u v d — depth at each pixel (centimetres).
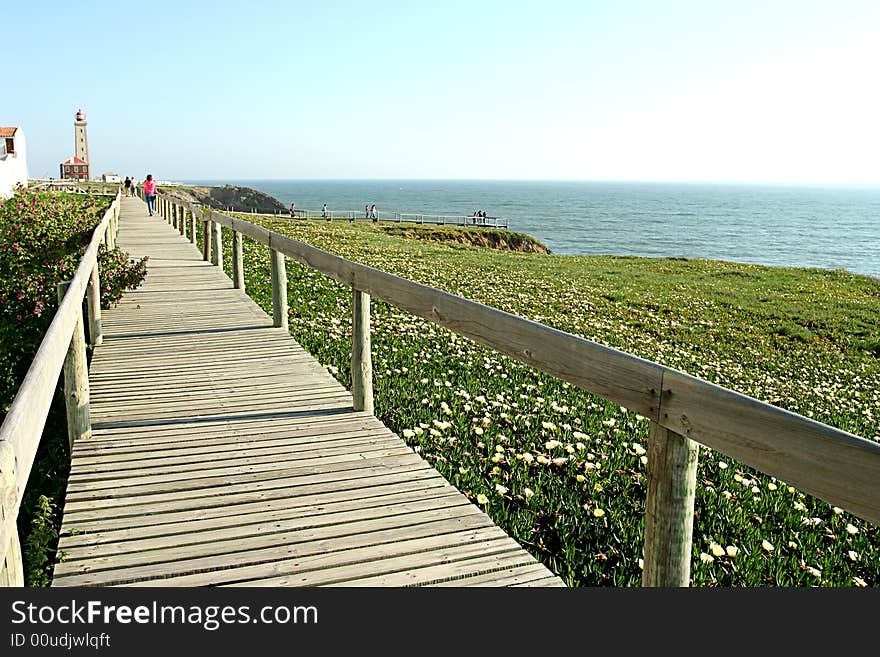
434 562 335
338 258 583
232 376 645
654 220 13550
